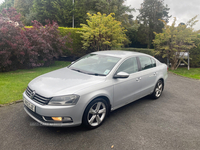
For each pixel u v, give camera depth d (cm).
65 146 280
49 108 286
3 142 284
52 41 977
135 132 335
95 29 1130
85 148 278
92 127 335
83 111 308
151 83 490
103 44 1217
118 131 335
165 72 562
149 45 3070
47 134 313
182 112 446
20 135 306
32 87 331
